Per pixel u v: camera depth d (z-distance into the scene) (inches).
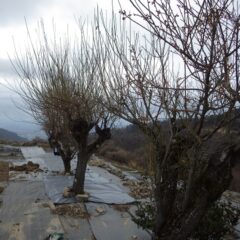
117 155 809.5
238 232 320.2
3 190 478.9
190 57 155.5
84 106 431.5
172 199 232.8
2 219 369.1
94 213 380.5
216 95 169.9
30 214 380.2
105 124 436.5
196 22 152.7
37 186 496.4
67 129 565.9
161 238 231.5
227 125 180.1
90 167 674.2
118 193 453.4
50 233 332.2
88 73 434.0
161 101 197.3
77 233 333.1
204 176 198.4
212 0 147.8
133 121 227.5
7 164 689.0
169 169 231.1
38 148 984.3
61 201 416.5
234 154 191.8
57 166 693.9
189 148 220.1
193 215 204.2
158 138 231.0
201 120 181.3
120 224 350.9
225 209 272.8
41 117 607.8
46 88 487.2
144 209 299.3
